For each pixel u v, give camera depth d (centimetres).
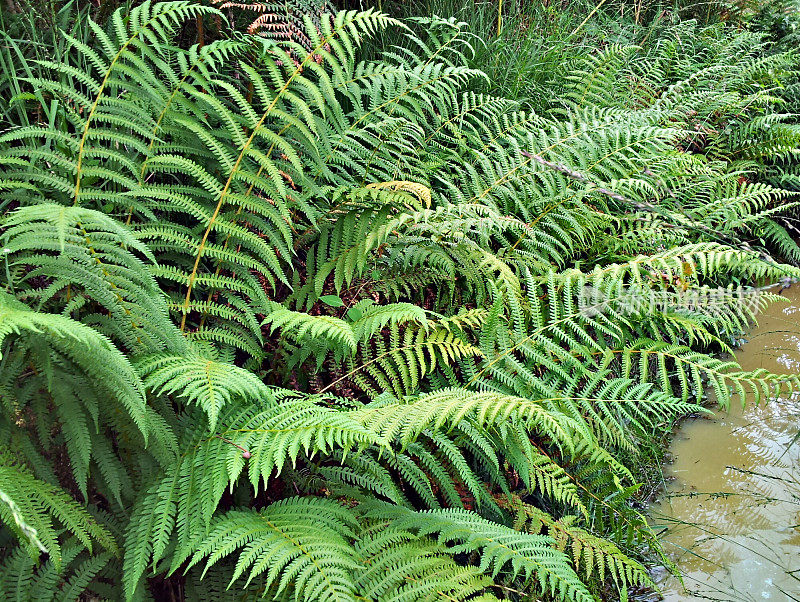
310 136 237
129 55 217
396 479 250
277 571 162
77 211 162
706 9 551
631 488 256
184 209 220
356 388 258
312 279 259
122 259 191
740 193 394
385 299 287
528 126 371
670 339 371
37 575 167
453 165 317
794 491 314
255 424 185
